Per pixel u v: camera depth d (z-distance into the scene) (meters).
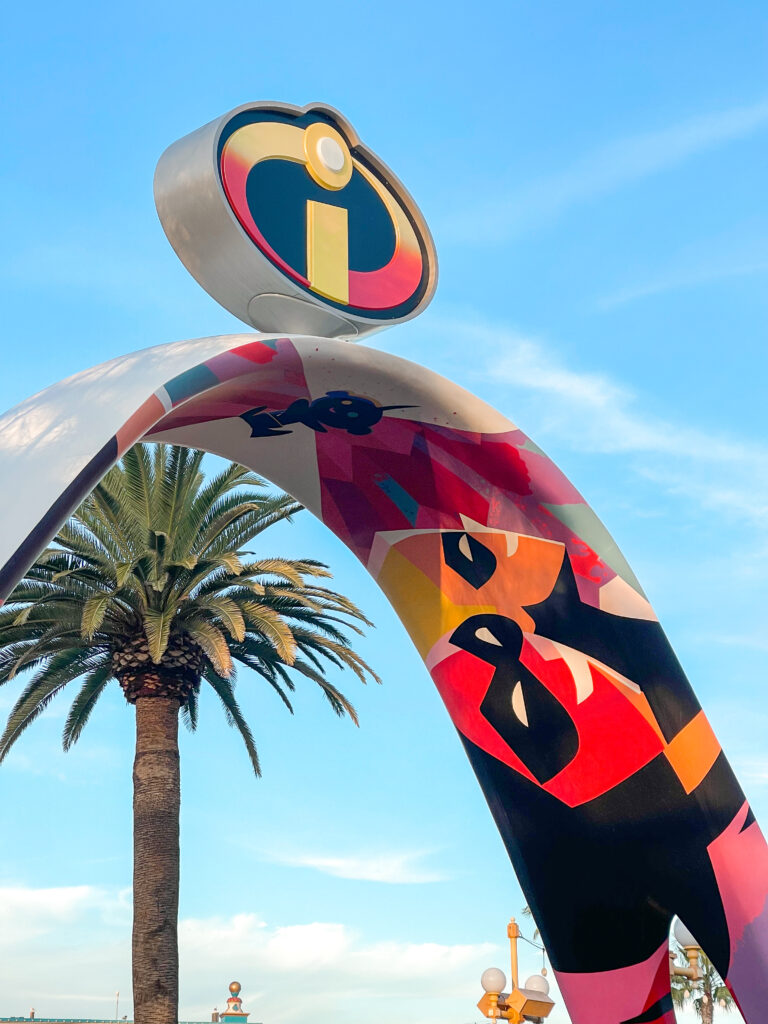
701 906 11.23
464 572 12.21
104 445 7.88
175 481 21.62
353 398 10.93
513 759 12.05
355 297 11.32
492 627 12.16
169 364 8.92
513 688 12.08
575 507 11.74
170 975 20.98
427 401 11.09
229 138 10.80
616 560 11.75
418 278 11.94
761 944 10.95
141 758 21.91
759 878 11.13
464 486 11.85
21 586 20.75
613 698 11.63
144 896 21.28
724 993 40.53
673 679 11.55
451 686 12.41
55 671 22.20
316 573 23.30
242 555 22.88
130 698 22.27
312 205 11.27
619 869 11.54
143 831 21.50
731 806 11.33
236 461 11.84
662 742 11.47
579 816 11.73
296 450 11.78
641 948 11.47
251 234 10.71
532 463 11.59
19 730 22.27
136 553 21.53
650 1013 11.37
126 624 22.19
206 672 23.89
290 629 21.44
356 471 11.98
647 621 11.61
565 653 11.84
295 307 10.98
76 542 20.78
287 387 10.57
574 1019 11.68
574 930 11.69
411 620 12.65
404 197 12.05
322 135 11.51
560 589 11.83
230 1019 39.22
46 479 7.62
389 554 12.53
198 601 21.83
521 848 11.99
